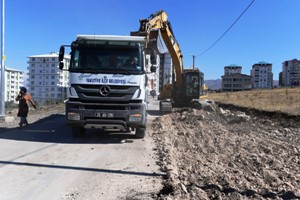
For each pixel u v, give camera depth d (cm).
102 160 943
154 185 717
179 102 2872
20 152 1029
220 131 1636
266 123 2058
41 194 652
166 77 3266
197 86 2834
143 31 1636
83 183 726
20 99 1619
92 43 1193
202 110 2598
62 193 660
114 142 1240
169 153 1045
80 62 1189
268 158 1023
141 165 893
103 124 1183
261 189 714
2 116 1850
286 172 866
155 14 2045
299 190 713
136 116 1184
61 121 1911
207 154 1082
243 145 1262
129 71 1182
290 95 5056
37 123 1800
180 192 652
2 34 1859
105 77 1176
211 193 663
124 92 1180
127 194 656
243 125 1938
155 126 1770
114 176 784
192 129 1702
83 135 1355
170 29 2361
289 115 2222
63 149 1088
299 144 1316
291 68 15275
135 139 1320
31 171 812
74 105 1180
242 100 4625
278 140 1423
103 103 1178
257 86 15700
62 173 801
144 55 1222
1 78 1873
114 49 1198
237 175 815
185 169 863
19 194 650
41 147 1117
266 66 15625
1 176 766
